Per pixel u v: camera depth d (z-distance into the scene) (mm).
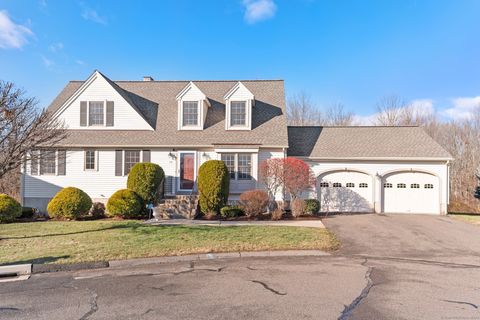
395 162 18688
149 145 18234
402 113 43938
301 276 7004
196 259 8492
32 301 5570
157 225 13117
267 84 22109
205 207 16344
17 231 11766
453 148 39844
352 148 19438
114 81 22406
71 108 19234
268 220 15406
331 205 18859
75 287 6320
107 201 17422
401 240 11039
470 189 36125
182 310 5121
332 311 5078
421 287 6285
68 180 18453
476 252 9477
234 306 5281
